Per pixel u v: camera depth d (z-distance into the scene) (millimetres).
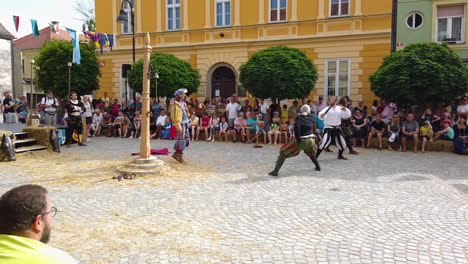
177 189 6730
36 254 1525
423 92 12758
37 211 1641
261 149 12258
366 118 12695
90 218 5133
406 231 4723
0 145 9664
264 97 15055
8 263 1472
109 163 9273
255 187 6926
